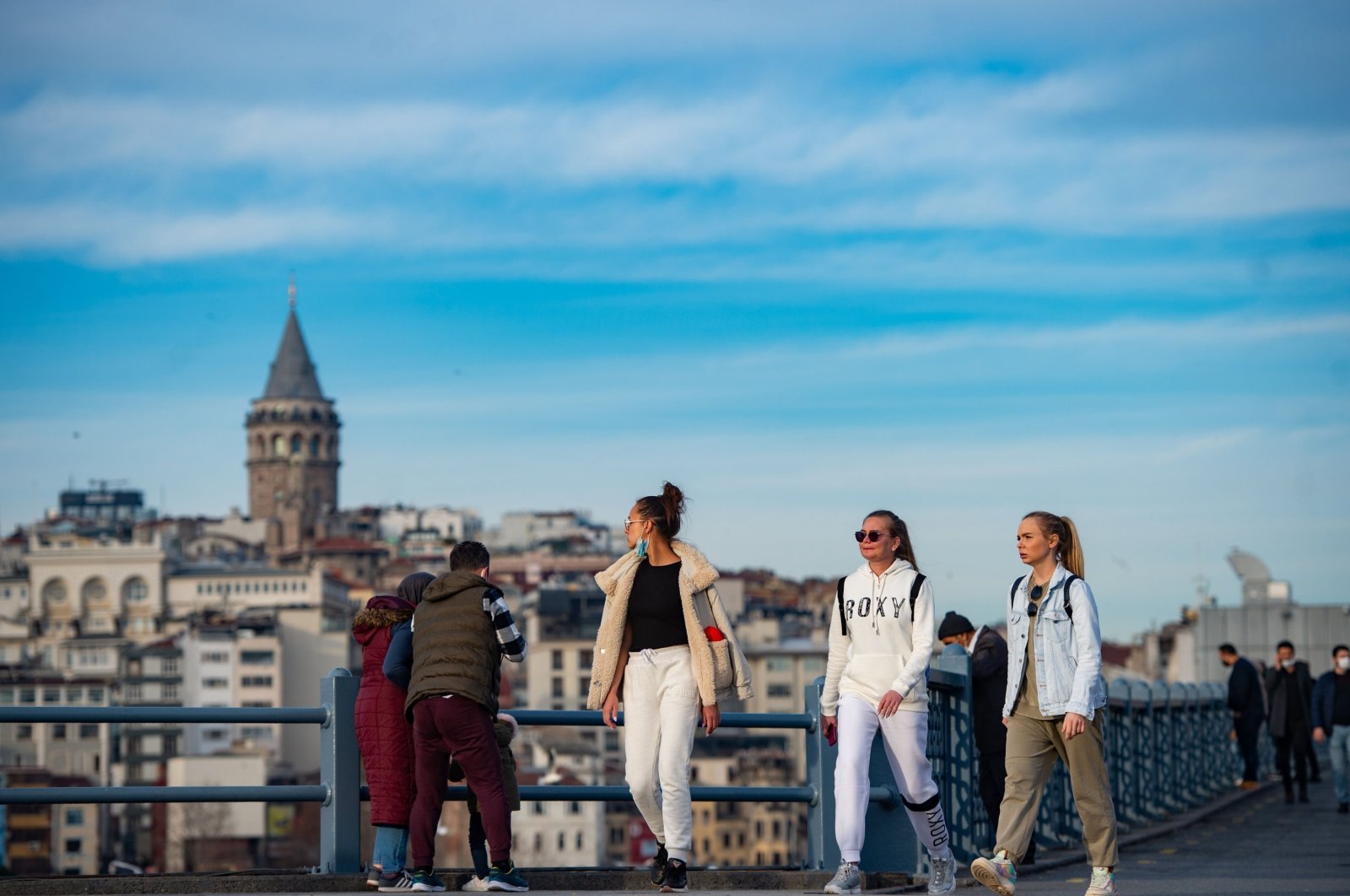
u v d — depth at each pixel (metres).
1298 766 29.66
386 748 13.38
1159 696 27.44
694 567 13.13
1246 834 23.08
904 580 13.28
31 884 12.89
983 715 17.25
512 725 13.39
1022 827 12.32
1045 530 12.34
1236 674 32.75
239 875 13.37
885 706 13.09
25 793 12.45
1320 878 15.76
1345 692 26.88
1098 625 12.21
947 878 13.86
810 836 14.79
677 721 13.07
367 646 13.64
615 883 14.01
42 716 12.56
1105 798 12.20
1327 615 60.84
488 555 13.50
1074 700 12.01
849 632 13.46
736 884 14.00
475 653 13.06
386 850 13.30
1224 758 34.81
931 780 13.49
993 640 17.30
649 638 13.16
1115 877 16.14
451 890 13.47
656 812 13.44
